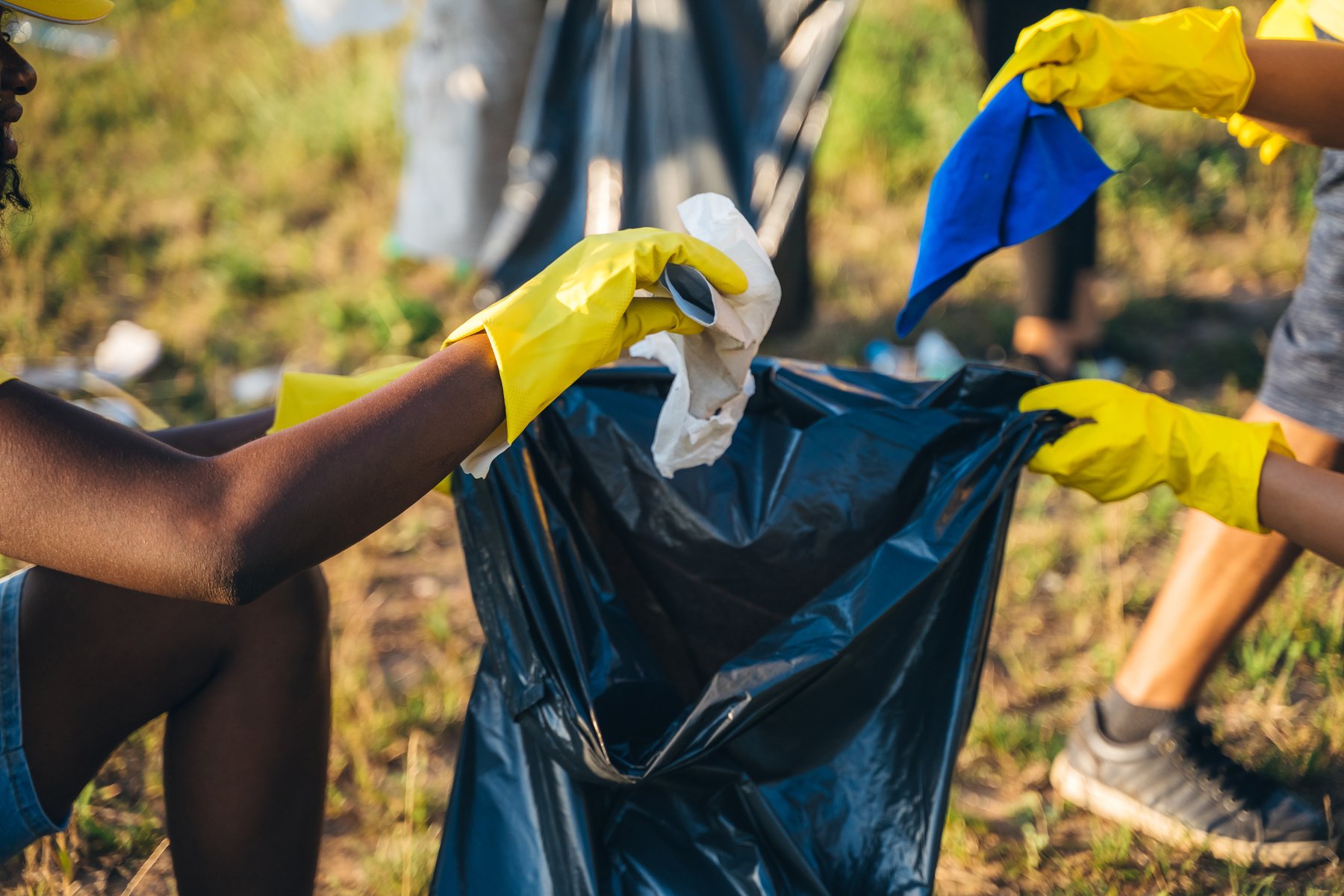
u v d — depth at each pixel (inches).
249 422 59.0
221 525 39.9
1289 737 85.8
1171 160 190.5
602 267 44.6
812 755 55.8
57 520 40.2
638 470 58.0
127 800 81.8
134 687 52.4
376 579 115.1
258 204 195.0
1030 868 76.3
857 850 55.7
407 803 81.2
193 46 253.6
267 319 164.4
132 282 171.3
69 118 218.5
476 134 158.2
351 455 41.1
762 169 144.5
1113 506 120.6
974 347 152.6
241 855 56.3
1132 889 74.9
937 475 57.6
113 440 40.9
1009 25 132.7
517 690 53.7
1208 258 174.1
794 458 57.8
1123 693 79.4
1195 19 56.4
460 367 43.3
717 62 142.7
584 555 58.0
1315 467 56.4
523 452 55.8
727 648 59.3
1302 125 58.2
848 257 178.5
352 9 171.8
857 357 151.6
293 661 54.8
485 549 55.4
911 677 54.8
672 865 55.3
